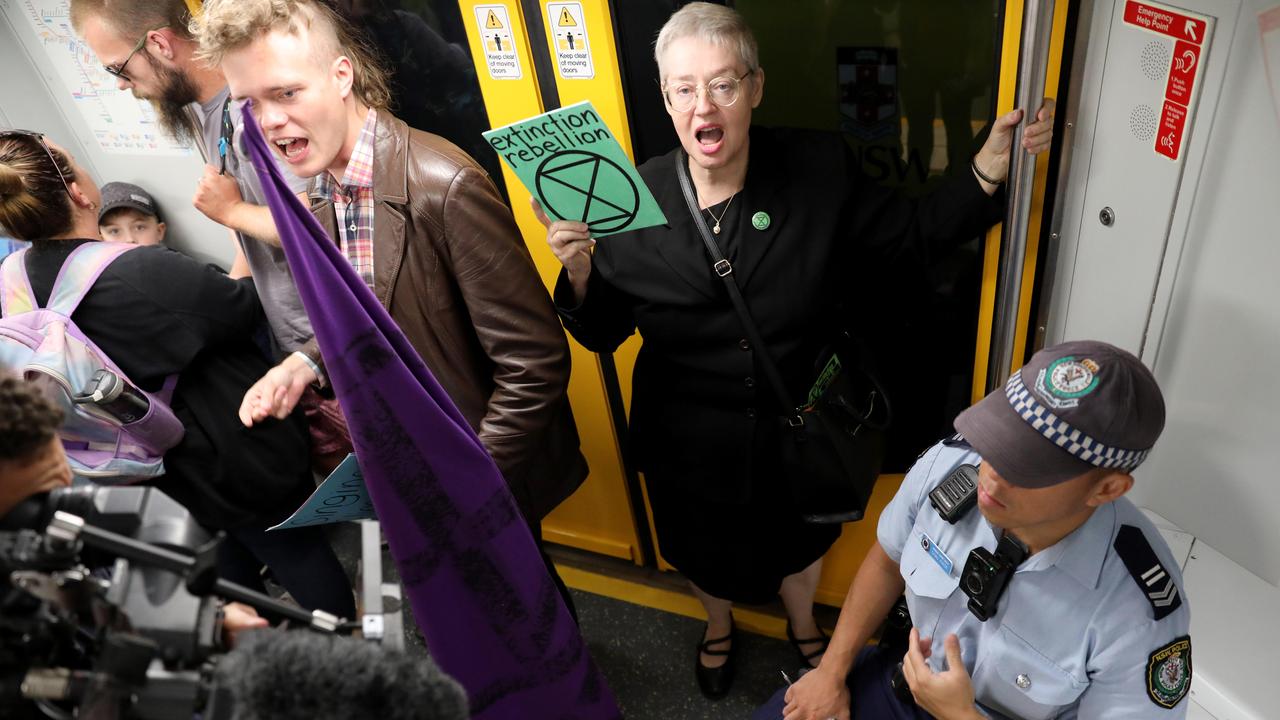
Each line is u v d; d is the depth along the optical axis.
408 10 1.90
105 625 0.77
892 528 1.53
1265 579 1.56
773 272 1.62
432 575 1.47
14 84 2.54
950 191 1.65
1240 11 1.22
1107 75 1.47
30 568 0.76
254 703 0.65
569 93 1.90
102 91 2.44
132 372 1.77
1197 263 1.44
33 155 1.66
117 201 2.54
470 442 1.42
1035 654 1.29
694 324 1.70
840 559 2.38
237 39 1.47
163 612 0.77
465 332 1.79
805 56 1.73
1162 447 1.66
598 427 2.42
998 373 1.88
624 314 1.88
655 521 2.11
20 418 0.81
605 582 2.73
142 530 0.81
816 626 2.33
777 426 1.76
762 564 1.99
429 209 1.61
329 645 0.70
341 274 1.25
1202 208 1.39
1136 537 1.22
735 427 1.78
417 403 1.32
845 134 1.80
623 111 1.88
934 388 2.00
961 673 1.28
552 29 1.81
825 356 1.71
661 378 1.87
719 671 2.33
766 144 1.66
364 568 0.95
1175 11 1.31
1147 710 1.21
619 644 2.53
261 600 0.87
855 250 1.70
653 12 1.74
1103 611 1.21
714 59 1.45
